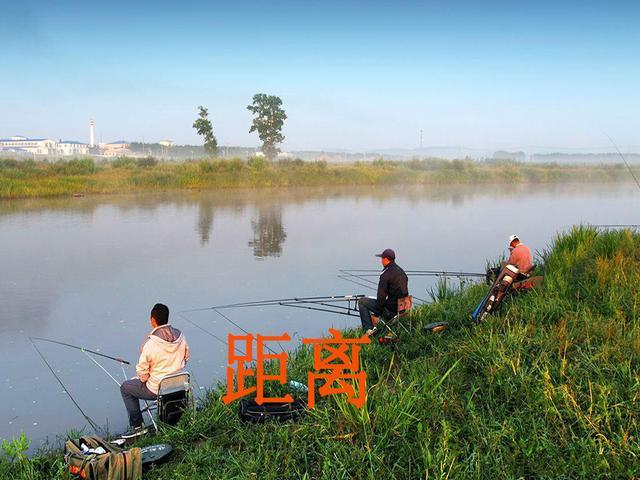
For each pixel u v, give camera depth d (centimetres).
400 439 461
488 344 635
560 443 442
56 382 716
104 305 1084
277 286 1259
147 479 445
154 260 1555
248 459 454
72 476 445
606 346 587
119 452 452
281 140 7650
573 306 776
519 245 913
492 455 429
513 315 754
